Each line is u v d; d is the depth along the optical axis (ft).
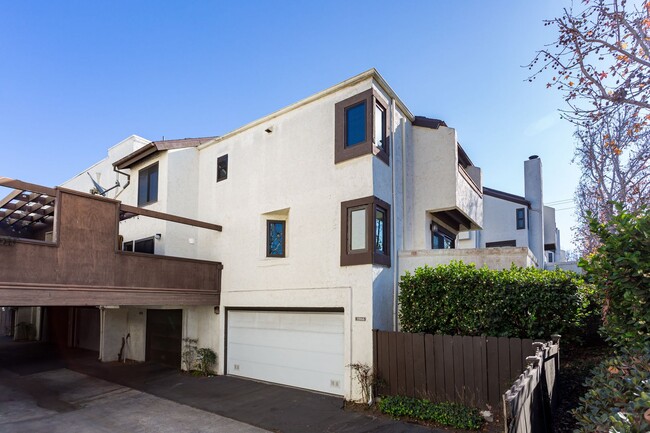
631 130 25.63
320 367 33.06
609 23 20.51
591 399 11.91
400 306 30.14
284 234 39.09
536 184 73.20
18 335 74.38
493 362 24.22
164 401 32.76
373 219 31.07
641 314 14.03
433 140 39.75
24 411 30.78
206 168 45.91
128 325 52.90
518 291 25.25
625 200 30.78
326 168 34.50
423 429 23.73
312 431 24.98
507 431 8.86
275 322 36.91
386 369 28.40
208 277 40.57
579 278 25.22
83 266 30.12
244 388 35.24
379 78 33.37
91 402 33.09
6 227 51.26
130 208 34.22
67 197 29.63
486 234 74.95
